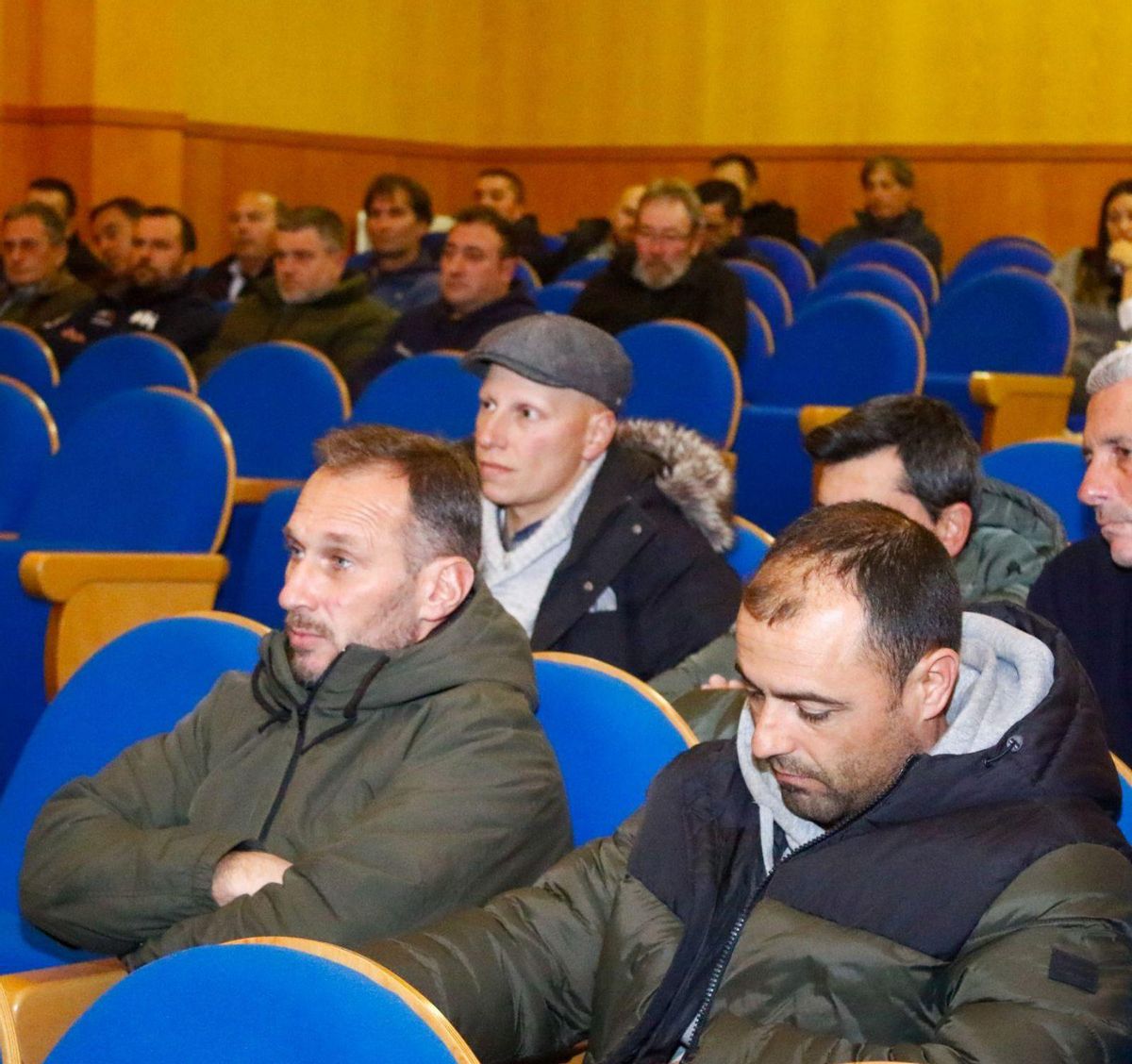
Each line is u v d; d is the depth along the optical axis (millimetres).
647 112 10484
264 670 1962
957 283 7895
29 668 3426
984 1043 1320
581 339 2664
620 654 2664
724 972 1522
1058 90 9250
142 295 6512
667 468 2754
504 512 2752
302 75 10203
